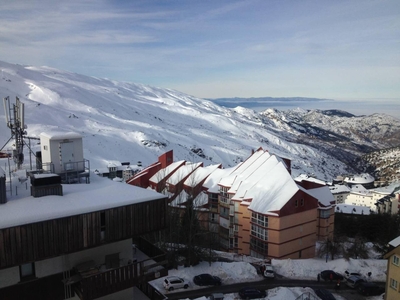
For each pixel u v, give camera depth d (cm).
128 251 1838
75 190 1847
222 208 5506
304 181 5509
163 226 1805
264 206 4544
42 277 1562
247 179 5369
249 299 3416
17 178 2025
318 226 5181
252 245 4716
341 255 4719
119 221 1638
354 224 6191
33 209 1484
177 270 3938
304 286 3800
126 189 1903
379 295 3659
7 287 1475
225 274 3938
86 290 1505
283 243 4403
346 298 3588
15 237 1348
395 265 3112
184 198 5531
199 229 4650
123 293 1823
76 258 1655
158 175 6919
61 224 1461
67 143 2202
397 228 5666
